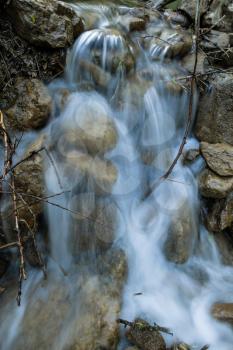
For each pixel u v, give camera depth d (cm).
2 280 345
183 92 440
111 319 305
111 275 337
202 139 439
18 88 371
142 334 305
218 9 551
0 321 313
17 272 351
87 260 349
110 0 551
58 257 354
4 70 374
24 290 333
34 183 328
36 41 380
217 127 424
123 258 346
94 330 295
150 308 335
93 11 473
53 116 374
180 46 472
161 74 444
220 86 424
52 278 337
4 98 370
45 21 381
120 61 409
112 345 294
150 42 472
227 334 322
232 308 338
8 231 334
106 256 347
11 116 362
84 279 332
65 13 403
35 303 318
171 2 609
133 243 365
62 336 292
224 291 363
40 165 330
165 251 375
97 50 405
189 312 338
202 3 547
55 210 339
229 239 415
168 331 316
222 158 398
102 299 317
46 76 388
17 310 317
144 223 377
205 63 472
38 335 296
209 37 521
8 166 310
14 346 295
